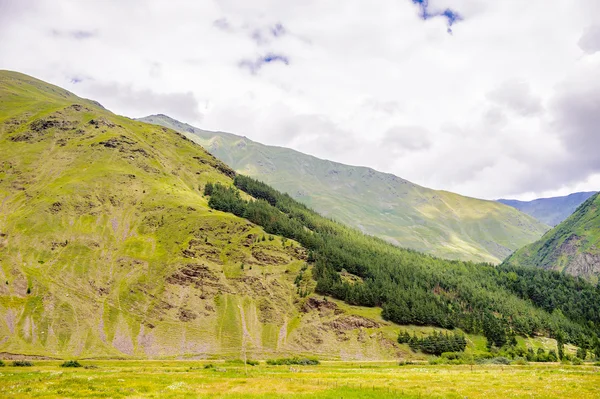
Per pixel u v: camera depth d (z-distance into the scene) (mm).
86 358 135625
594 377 72312
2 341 135875
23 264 175000
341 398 48438
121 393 49562
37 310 152875
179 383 59000
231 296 185750
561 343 165500
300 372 95562
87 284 173625
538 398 49312
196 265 194500
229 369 100188
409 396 50812
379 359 156875
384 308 190250
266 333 169375
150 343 153125
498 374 84438
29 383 56875
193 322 168125
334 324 176000
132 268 188375
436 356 161250
